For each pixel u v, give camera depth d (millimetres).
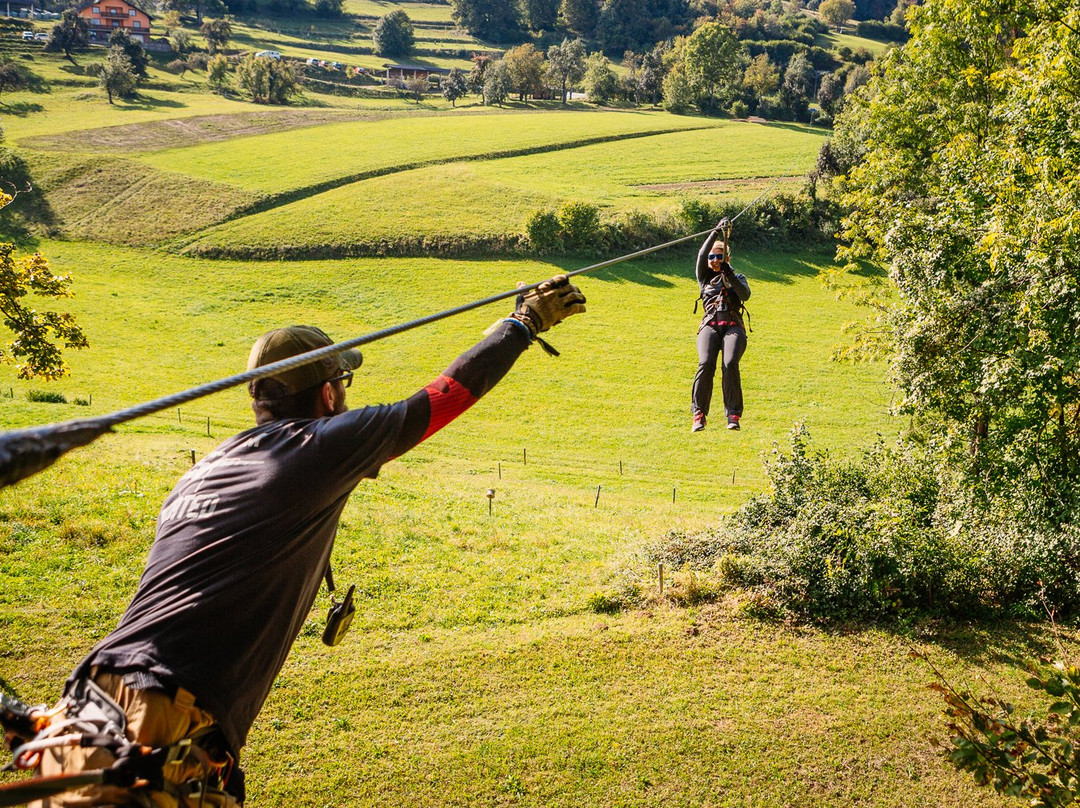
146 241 75125
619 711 17406
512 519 29422
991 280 22422
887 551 21484
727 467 45688
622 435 49344
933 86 31453
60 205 79562
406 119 122062
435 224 78500
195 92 135750
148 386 51062
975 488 23609
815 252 77688
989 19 28781
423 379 56031
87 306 62781
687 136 112125
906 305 24656
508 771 15547
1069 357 19719
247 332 61469
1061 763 6594
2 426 37125
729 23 188500
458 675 18438
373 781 15133
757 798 15117
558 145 105250
